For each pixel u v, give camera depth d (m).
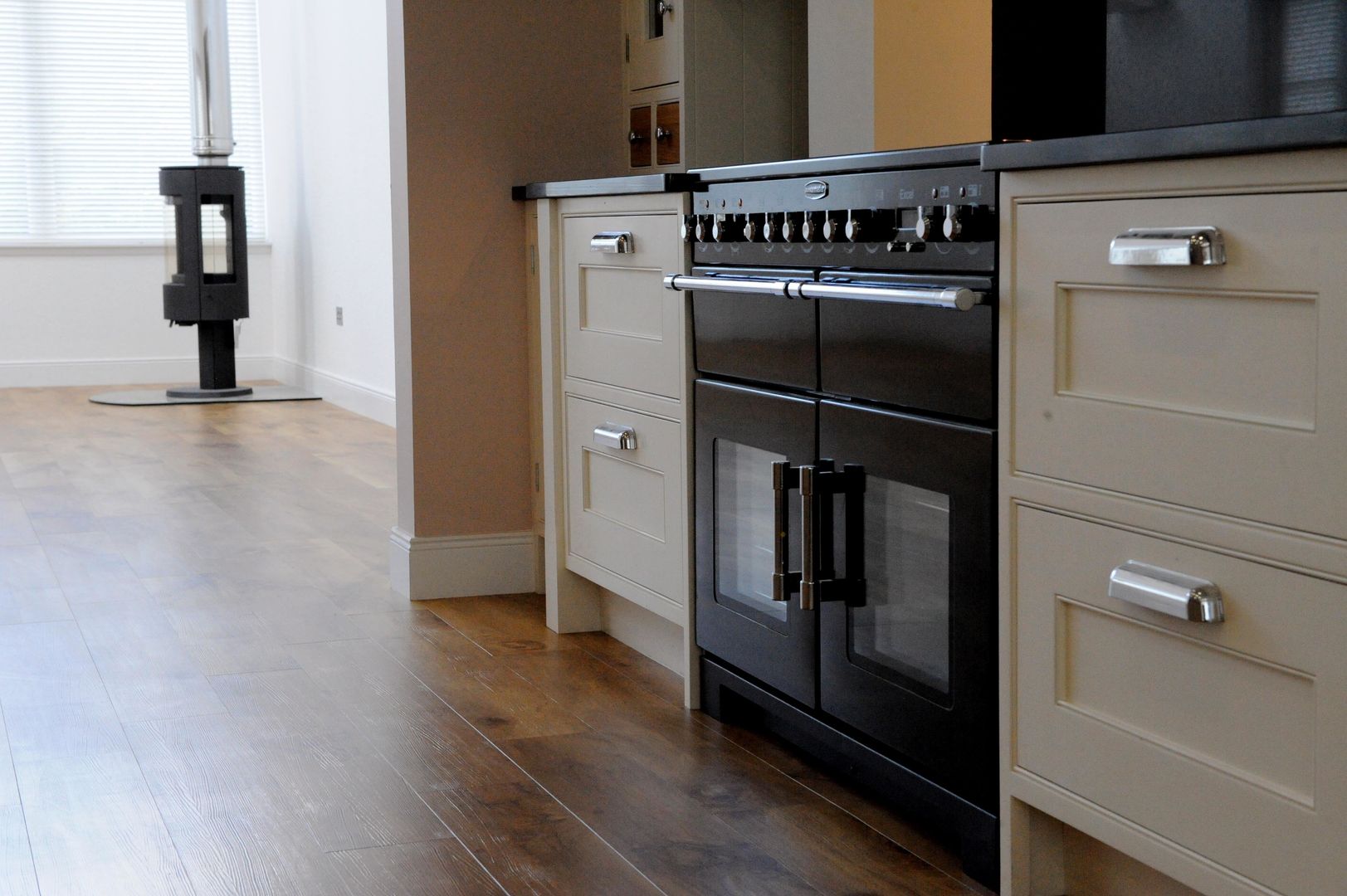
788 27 3.22
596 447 2.85
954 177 1.71
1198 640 1.37
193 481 4.98
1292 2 1.51
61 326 7.90
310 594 3.39
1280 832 1.29
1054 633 1.57
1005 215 1.60
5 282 7.78
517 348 3.37
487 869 1.83
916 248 1.80
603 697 2.59
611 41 3.40
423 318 3.29
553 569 3.05
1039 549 1.59
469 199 3.30
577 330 2.89
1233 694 1.34
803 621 2.13
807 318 2.06
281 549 3.90
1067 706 1.56
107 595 3.37
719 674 2.44
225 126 7.25
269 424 6.48
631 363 2.66
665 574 2.59
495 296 3.34
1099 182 1.45
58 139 7.94
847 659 2.02
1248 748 1.33
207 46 7.15
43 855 1.88
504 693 2.62
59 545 3.93
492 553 3.40
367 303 6.61
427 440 3.32
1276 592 1.28
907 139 2.78
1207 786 1.37
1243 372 1.30
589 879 1.80
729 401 2.30
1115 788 1.50
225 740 2.35
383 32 6.00
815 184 2.03
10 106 7.82
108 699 2.57
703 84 3.15
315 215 7.38
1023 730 1.64
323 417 6.71
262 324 8.41
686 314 2.44
